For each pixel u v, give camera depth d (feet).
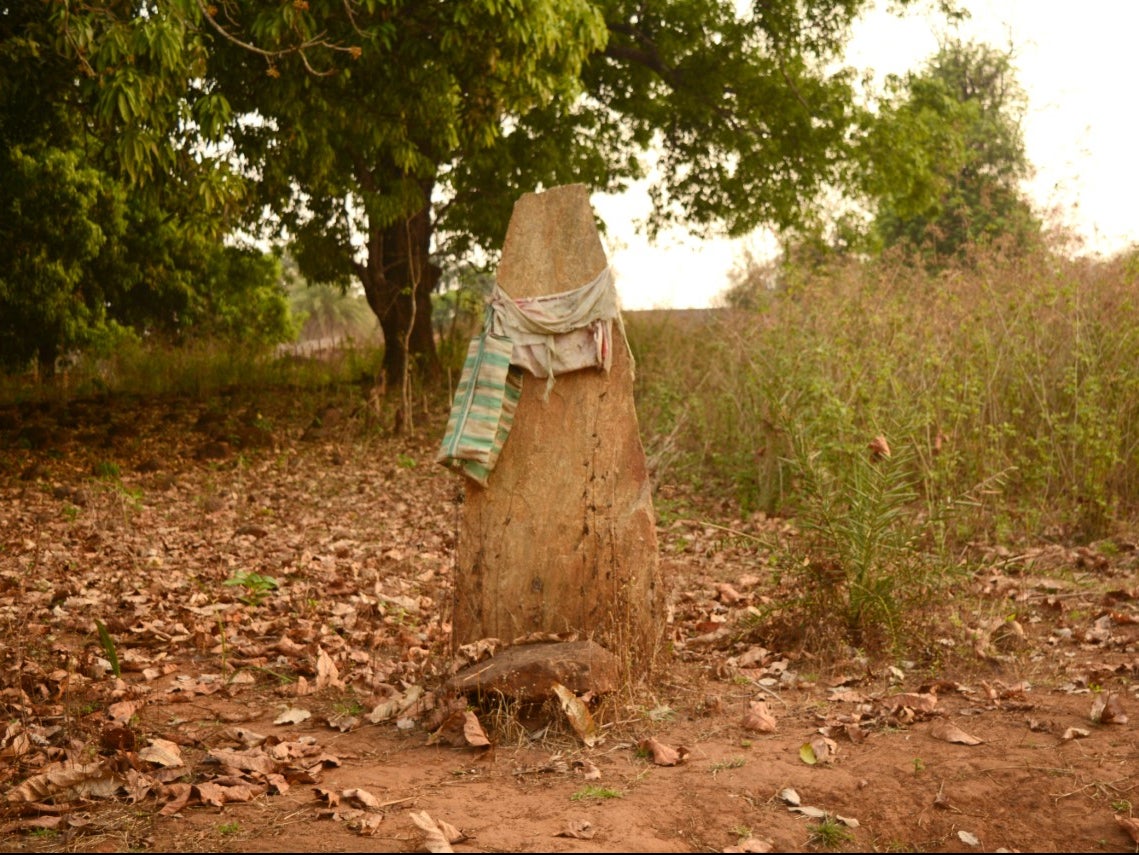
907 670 16.48
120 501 32.60
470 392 15.93
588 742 13.21
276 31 30.60
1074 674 15.96
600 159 60.59
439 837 10.19
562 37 38.34
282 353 67.77
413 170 49.49
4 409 50.90
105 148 32.24
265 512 32.60
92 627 19.11
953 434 27.73
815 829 10.85
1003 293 32.19
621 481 16.07
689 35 56.13
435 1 36.96
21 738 12.89
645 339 51.90
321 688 16.11
